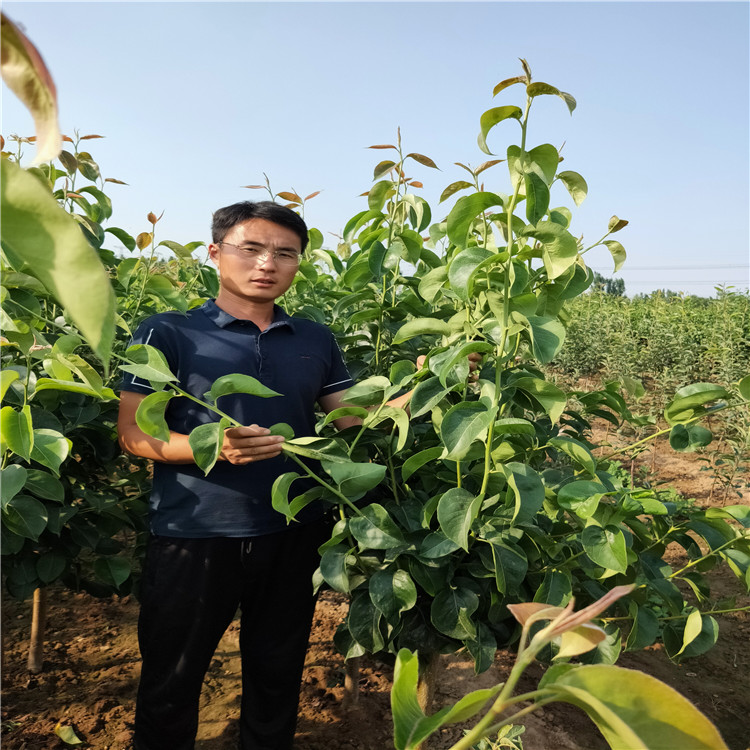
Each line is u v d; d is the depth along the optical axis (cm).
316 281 320
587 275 165
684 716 40
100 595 243
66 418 214
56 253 28
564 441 150
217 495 185
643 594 162
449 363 137
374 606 162
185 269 336
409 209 227
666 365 865
